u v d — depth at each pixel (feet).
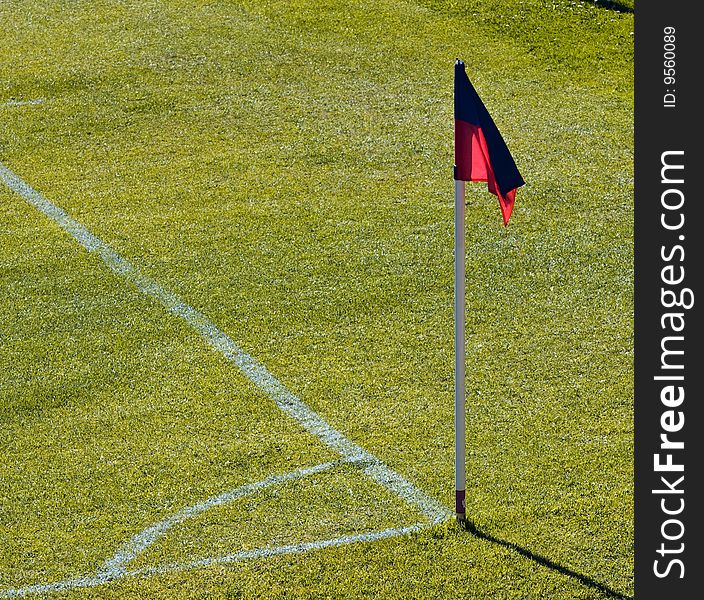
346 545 94.68
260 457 107.65
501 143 89.97
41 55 239.09
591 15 246.27
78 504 100.89
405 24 247.29
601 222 160.56
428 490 102.01
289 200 171.01
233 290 143.13
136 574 91.91
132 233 161.07
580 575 90.74
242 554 94.02
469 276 145.38
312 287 143.23
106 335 132.36
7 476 105.19
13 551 94.84
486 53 232.12
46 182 180.34
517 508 98.94
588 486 102.17
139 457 107.86
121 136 198.59
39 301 141.38
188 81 222.07
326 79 221.87
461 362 92.89
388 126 199.11
